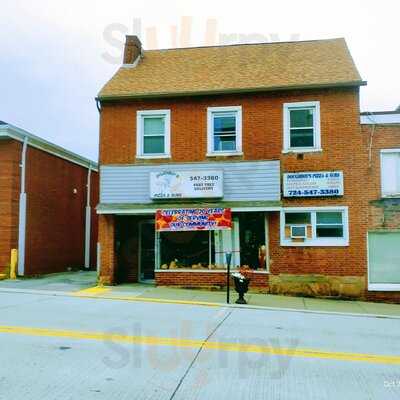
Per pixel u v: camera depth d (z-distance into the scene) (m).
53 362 6.89
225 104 16.83
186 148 16.84
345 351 8.15
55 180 21.78
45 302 12.65
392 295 15.62
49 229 21.09
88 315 10.78
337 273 15.88
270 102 16.59
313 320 11.42
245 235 16.58
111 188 16.89
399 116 16.08
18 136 18.42
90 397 5.52
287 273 16.08
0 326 9.27
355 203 15.95
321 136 16.23
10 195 18.00
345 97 16.27
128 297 13.90
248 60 18.72
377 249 15.87
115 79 18.22
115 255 17.14
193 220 16.19
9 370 6.48
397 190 15.91
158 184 16.52
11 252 17.91
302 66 17.61
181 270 16.61
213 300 13.95
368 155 16.02
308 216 16.20
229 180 16.33
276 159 16.31
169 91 16.89
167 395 5.69
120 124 17.23
